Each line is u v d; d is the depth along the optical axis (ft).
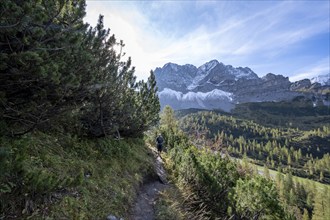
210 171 42.91
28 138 19.49
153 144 80.89
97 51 25.39
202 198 39.73
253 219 33.45
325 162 411.54
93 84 23.88
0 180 11.70
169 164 54.49
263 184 34.53
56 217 14.97
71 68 19.38
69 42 17.98
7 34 14.61
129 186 28.78
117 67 30.17
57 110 20.13
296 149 514.68
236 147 477.77
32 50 15.62
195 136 123.44
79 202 18.34
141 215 25.59
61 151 23.26
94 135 33.53
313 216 209.36
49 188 13.79
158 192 35.01
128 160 36.19
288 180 260.01
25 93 18.17
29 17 13.91
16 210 12.75
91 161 26.63
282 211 31.71
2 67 14.35
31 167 16.53
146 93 53.98
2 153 11.21
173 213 27.86
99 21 25.57
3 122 17.40
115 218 20.59
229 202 37.76
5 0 12.90
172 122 133.18
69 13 19.60
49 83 17.38
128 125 45.19
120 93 33.91
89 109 28.96
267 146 486.79
